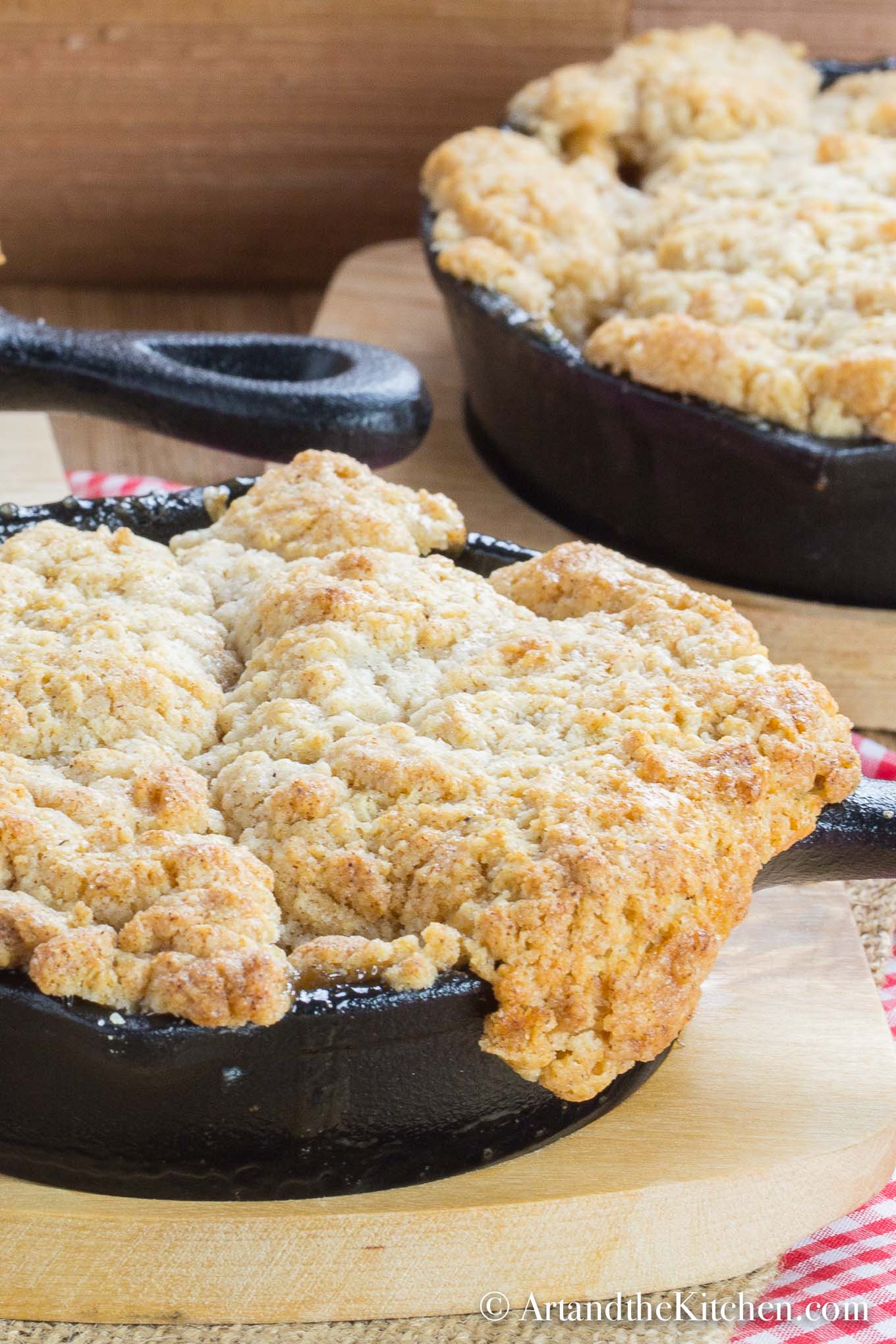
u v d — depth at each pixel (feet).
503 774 1.66
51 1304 1.65
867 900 1.91
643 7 2.50
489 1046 1.61
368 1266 1.65
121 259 2.56
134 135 2.48
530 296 2.15
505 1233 1.66
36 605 1.76
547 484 2.15
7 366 1.98
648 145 2.33
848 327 2.06
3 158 2.47
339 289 2.46
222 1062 1.59
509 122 2.35
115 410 1.98
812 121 2.35
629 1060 1.63
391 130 2.52
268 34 2.44
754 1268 1.71
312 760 1.68
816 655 2.06
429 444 2.24
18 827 1.62
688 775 1.66
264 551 1.82
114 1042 1.57
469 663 1.73
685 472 2.03
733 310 2.09
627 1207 1.66
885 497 1.99
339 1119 1.63
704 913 1.63
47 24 2.39
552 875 1.61
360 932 1.63
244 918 1.60
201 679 1.73
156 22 2.41
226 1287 1.65
